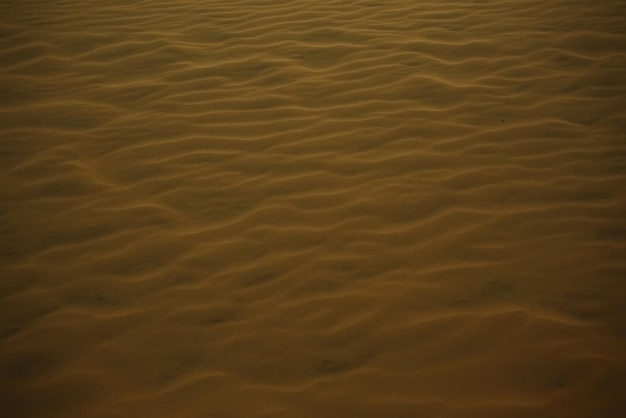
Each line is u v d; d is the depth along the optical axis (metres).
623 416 2.87
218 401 3.12
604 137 4.91
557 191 4.40
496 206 4.31
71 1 8.13
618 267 3.72
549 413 2.92
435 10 7.21
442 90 5.66
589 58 5.95
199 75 6.19
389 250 4.01
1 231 4.39
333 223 4.28
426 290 3.69
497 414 2.94
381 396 3.08
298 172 4.80
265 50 6.56
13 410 3.13
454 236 4.08
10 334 3.58
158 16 7.55
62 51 6.81
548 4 7.09
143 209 4.54
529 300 3.56
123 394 3.20
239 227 4.31
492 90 5.61
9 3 8.09
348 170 4.79
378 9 7.35
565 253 3.87
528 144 4.91
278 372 3.26
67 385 3.26
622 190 4.35
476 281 3.73
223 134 5.32
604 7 6.86
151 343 3.49
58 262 4.11
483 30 6.63
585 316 3.42
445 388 3.10
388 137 5.11
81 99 5.94
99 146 5.27
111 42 6.96
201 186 4.73
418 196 4.46
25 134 5.47
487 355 3.25
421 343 3.36
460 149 4.91
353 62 6.21
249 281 3.87
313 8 7.51
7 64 6.60
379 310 3.59
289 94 5.78
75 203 4.64
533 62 5.98
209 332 3.54
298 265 3.96
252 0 7.89
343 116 5.42
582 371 3.11
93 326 3.62
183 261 4.05
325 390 3.14
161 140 5.30
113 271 4.01
